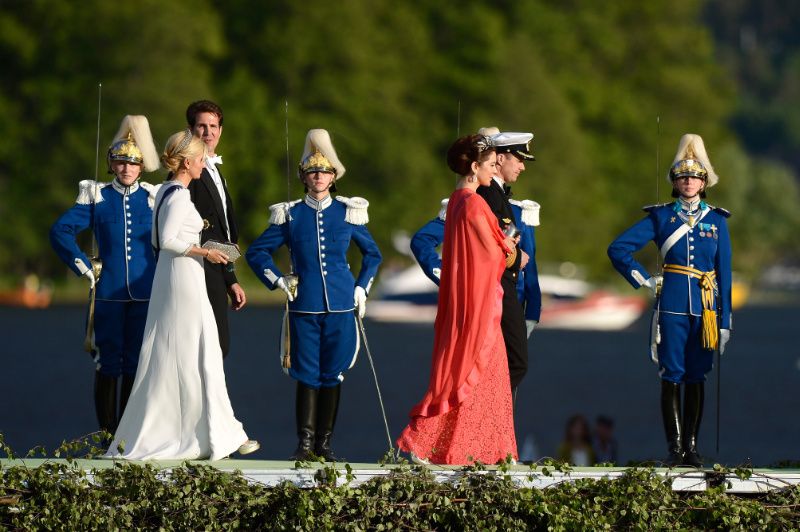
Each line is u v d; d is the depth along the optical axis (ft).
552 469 111.24
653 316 124.47
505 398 117.08
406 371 488.02
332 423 122.31
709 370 124.57
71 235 125.80
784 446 341.00
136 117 127.95
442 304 118.62
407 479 108.47
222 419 114.42
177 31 652.89
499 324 117.70
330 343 122.01
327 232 122.52
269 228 123.85
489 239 117.19
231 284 121.08
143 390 114.62
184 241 114.01
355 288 123.03
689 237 124.16
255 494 106.83
